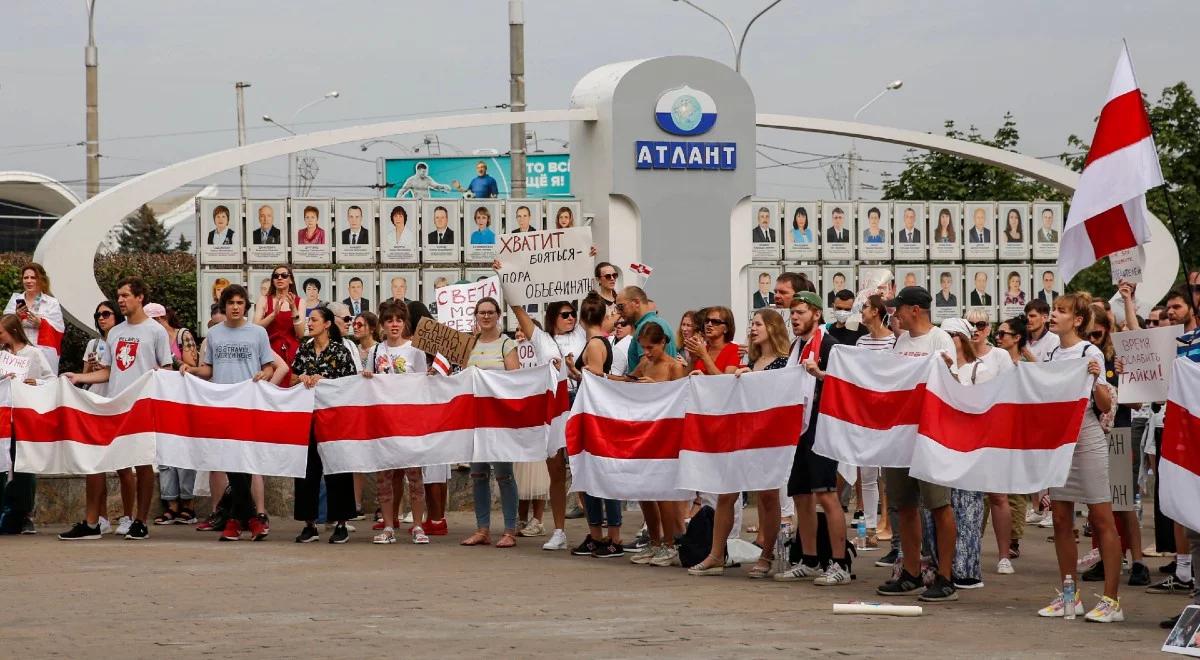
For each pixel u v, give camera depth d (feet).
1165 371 33.09
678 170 92.58
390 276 91.30
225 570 40.57
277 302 55.26
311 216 89.81
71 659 27.45
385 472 48.08
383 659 27.25
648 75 91.81
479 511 48.16
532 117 91.81
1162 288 104.68
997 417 34.65
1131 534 39.73
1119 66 34.63
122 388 49.98
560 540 46.75
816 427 38.34
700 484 40.57
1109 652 28.91
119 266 143.74
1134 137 34.32
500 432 47.42
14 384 49.24
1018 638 30.48
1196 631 28.91
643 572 41.09
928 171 150.41
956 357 40.55
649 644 28.99
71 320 82.17
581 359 45.29
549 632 30.45
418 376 48.24
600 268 51.06
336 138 87.45
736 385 40.06
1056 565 44.55
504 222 92.99
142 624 31.45
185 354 53.67
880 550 47.73
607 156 91.66
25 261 140.56
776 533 39.96
